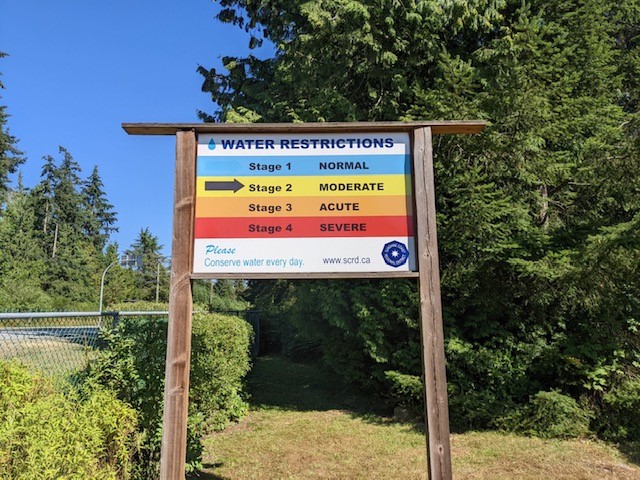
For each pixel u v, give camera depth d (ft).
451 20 25.88
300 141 11.04
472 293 23.68
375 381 27.96
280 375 40.75
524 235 22.45
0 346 12.70
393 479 16.51
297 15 34.73
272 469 17.42
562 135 23.36
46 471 6.44
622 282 20.53
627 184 22.61
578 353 22.12
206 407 17.24
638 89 28.02
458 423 23.61
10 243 128.67
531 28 22.68
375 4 25.30
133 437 11.21
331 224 10.74
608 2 27.89
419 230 10.53
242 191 10.84
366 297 26.04
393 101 27.17
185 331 10.25
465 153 23.11
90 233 197.36
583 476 17.03
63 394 10.12
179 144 10.89
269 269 10.55
